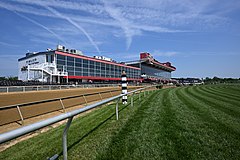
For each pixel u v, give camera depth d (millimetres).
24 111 9656
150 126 5125
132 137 4152
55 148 3686
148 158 3057
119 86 33625
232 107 8844
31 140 4676
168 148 3465
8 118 8609
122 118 6344
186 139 3977
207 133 4426
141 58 68375
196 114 6961
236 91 23094
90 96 17781
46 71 30438
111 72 48656
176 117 6383
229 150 3359
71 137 4352
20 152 3785
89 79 40438
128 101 12305
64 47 38062
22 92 15852
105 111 8344
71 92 21516
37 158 3311
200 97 14688
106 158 3096
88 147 3602
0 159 3627
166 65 90562
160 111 7660
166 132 4523
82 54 41562
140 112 7453
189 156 3104
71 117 2732
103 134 4457
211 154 3180
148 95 16938
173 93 19688
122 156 3158
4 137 1495
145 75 67375
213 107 8836
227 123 5469
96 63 42875
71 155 3246
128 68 56844
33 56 37312
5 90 15820
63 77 33375
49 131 5512
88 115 7664
